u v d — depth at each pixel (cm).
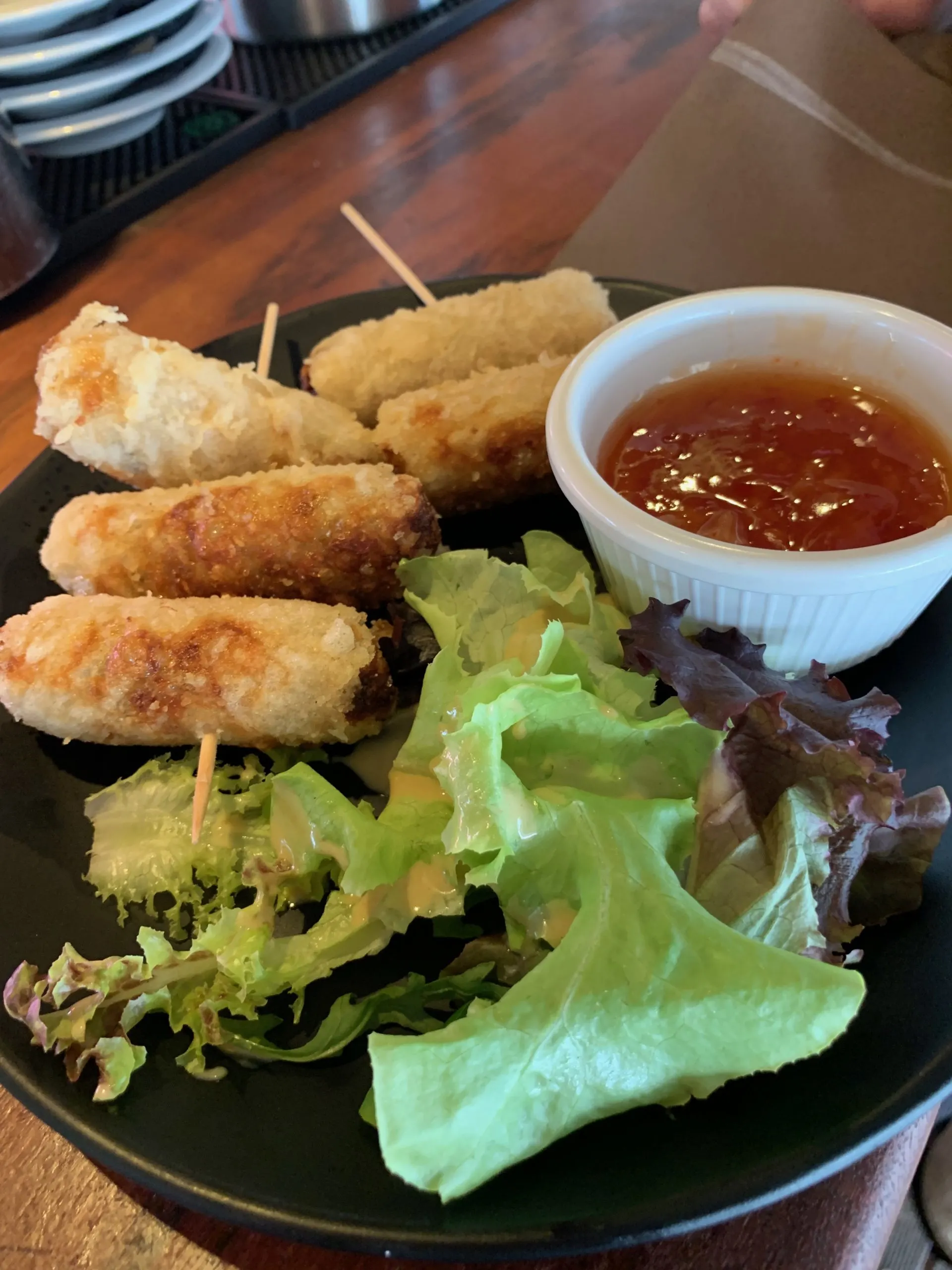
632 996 14
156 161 37
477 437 23
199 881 18
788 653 19
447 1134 13
